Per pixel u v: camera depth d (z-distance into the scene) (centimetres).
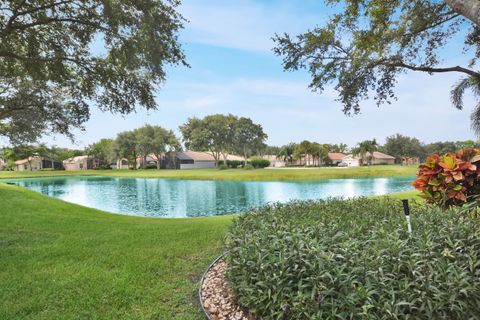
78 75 674
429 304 175
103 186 3083
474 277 187
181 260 441
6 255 459
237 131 5569
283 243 255
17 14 534
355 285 200
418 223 272
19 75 724
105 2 534
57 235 591
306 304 206
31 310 296
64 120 828
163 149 5769
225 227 657
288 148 6931
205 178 3628
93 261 433
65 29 618
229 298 304
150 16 569
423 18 642
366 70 702
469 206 300
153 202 1933
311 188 2523
